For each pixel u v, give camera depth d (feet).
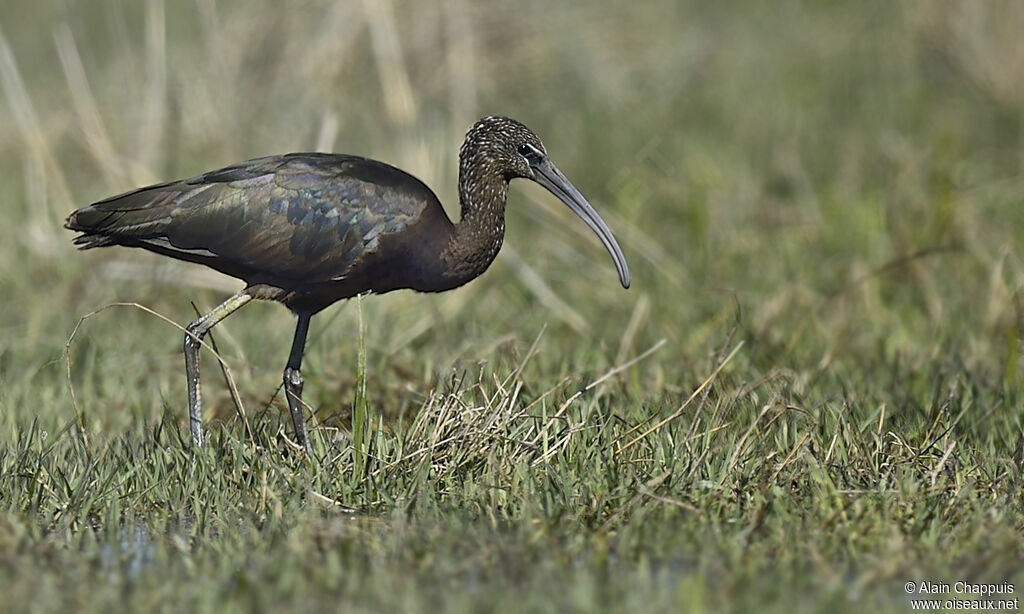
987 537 30.94
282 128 63.26
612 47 77.92
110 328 48.67
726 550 30.50
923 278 53.47
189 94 62.90
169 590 28.43
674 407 38.24
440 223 39.40
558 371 42.57
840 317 50.24
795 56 85.87
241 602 27.89
